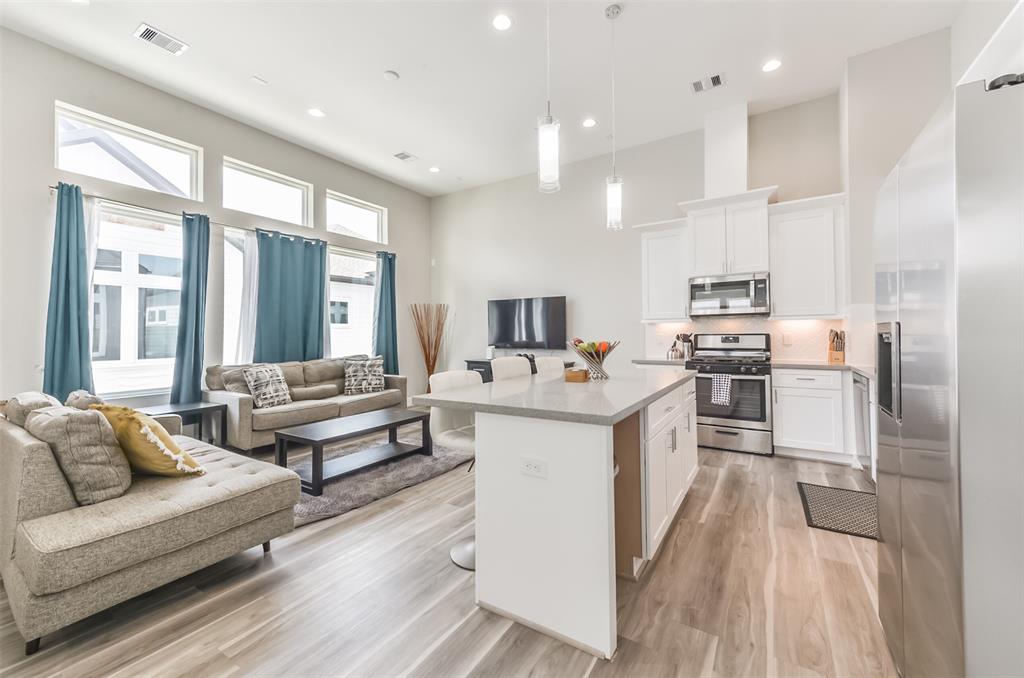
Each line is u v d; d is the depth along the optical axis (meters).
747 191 3.95
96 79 3.54
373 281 6.24
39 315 3.28
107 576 1.58
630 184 5.12
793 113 4.20
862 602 1.72
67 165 3.53
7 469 1.78
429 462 3.69
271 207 4.99
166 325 4.12
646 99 4.06
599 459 1.49
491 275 6.38
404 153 5.32
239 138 4.54
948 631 1.04
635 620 1.64
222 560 2.04
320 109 4.25
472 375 2.82
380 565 2.07
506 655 1.48
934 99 3.22
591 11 2.92
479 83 3.78
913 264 1.24
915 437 1.22
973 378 0.97
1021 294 0.94
